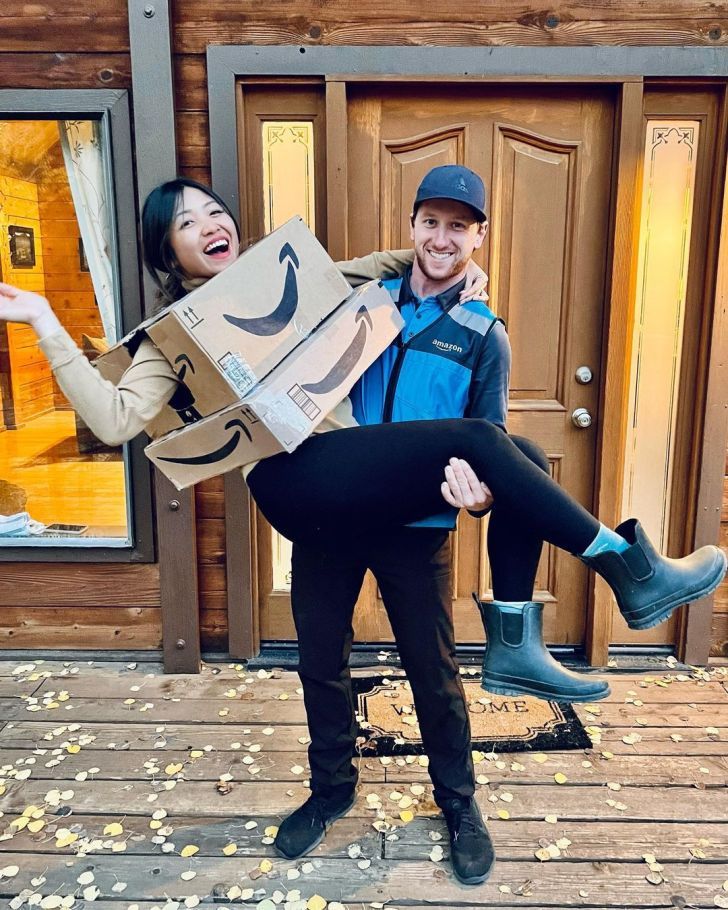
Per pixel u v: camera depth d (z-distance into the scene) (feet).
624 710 7.84
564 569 8.96
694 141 8.17
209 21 7.80
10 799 6.48
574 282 8.41
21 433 9.01
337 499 4.56
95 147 8.24
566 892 5.45
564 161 8.21
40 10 7.82
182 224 4.72
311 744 5.89
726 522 8.71
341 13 7.73
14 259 8.61
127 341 4.57
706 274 8.32
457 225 4.80
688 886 5.50
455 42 7.77
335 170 7.96
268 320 4.55
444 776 5.65
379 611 9.04
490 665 4.99
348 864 5.72
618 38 7.74
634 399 8.68
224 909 5.32
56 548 8.73
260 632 9.12
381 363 5.13
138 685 8.39
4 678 8.55
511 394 8.70
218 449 4.53
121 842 5.96
